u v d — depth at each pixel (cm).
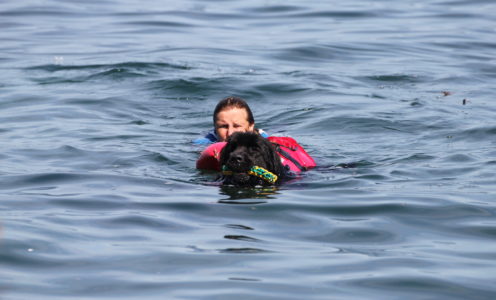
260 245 1283
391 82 3041
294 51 3588
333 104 2641
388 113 2502
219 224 1398
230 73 3134
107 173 1784
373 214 1455
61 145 2081
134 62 3300
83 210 1472
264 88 2906
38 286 1093
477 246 1281
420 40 3872
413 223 1404
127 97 2781
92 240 1294
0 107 2605
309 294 1077
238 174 1684
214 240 1305
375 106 2611
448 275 1148
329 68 3278
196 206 1506
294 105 2677
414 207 1492
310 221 1416
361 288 1099
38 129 2292
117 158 1952
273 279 1131
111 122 2448
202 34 4047
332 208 1492
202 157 1823
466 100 2705
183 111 2652
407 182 1703
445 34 4016
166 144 2159
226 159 1750
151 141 2197
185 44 3769
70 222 1390
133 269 1165
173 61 3350
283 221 1417
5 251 1216
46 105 2634
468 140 2152
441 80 3067
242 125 2069
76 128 2325
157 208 1492
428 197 1561
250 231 1358
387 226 1387
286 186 1677
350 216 1445
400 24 4297
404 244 1294
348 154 2041
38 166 1844
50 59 3441
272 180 1683
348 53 3578
